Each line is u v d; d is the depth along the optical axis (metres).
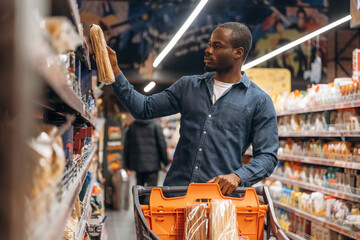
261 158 2.27
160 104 2.57
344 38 11.85
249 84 2.46
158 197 2.01
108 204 8.23
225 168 2.38
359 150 4.21
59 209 1.00
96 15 14.37
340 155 4.52
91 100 3.41
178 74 14.70
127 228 6.27
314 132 5.10
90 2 14.32
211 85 2.49
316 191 5.24
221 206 1.94
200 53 14.63
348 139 4.91
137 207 1.94
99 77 2.14
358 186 4.20
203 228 1.93
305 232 5.12
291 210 5.41
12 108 0.58
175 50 14.65
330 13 7.98
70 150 1.71
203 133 2.41
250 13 14.48
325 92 4.88
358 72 4.55
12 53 0.58
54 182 0.99
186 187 2.11
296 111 5.61
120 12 14.48
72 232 1.90
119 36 14.53
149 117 2.59
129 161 8.22
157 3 14.54
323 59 14.53
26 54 0.59
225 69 2.43
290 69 14.57
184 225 1.97
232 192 2.09
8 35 0.58
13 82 0.58
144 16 14.56
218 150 2.38
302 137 5.78
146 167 8.00
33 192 0.85
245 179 2.15
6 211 0.59
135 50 14.60
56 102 1.40
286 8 14.41
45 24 0.82
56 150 1.02
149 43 14.62
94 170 5.12
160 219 1.99
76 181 1.70
